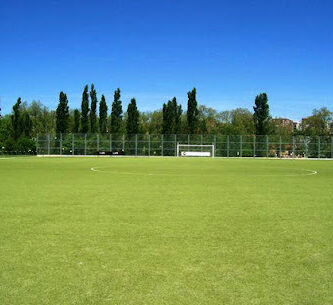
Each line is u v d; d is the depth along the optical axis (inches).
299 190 603.2
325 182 746.2
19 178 801.6
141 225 332.8
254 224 339.0
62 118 2918.3
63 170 1079.6
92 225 332.2
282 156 2588.6
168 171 1059.3
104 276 207.2
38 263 228.2
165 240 282.0
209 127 3641.7
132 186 647.8
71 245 267.7
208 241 279.9
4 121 3432.6
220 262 231.1
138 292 186.5
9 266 222.8
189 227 325.7
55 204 447.8
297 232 309.3
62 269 217.9
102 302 175.6
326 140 2518.5
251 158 2449.6
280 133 3538.4
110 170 1091.3
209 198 503.8
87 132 2920.8
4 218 361.7
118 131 2979.8
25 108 3922.2
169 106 2876.5
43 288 191.2
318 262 232.1
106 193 551.5
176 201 474.6
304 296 182.9
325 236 296.4
